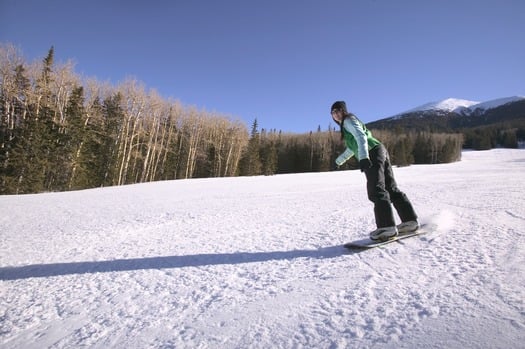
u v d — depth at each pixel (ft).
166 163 144.97
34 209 29.60
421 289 6.31
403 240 9.92
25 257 12.38
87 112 100.07
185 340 5.42
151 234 15.53
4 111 82.64
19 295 8.32
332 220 15.69
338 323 5.36
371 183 9.64
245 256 10.18
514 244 8.52
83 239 15.30
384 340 4.69
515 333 4.40
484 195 20.47
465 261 7.57
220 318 6.08
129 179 116.47
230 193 38.63
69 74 91.81
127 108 110.52
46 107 87.15
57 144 86.28
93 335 5.94
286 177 76.43
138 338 5.66
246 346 5.02
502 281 6.22
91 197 40.60
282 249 10.65
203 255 10.75
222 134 175.01
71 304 7.48
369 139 9.96
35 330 6.33
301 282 7.43
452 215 13.32
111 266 10.41
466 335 4.51
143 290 7.99
